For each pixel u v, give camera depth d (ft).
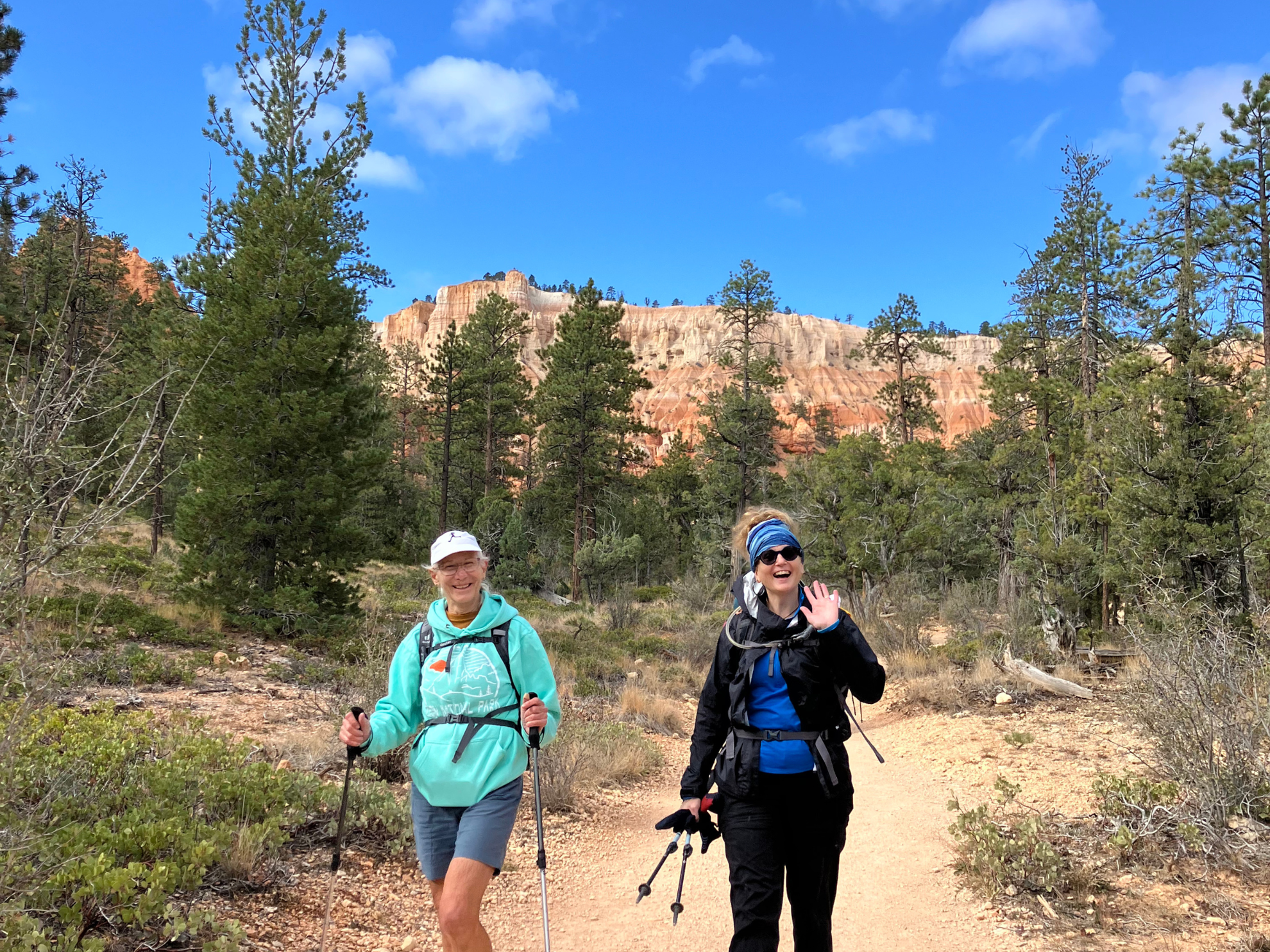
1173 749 18.69
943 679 39.55
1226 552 38.47
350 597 47.78
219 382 46.93
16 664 11.64
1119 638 44.88
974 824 18.78
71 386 11.93
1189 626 20.92
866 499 78.79
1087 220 82.23
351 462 48.39
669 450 194.80
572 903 16.20
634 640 57.57
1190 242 69.56
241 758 17.99
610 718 35.83
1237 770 17.69
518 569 101.96
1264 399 50.24
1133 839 16.46
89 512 11.57
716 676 10.16
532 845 19.34
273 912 13.06
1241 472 39.73
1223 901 14.35
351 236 63.52
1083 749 26.94
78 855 11.95
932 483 84.64
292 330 47.24
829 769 9.43
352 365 66.03
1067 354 91.50
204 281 47.91
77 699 22.75
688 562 143.64
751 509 10.82
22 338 42.19
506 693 10.41
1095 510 46.09
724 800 9.82
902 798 24.31
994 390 102.37
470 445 152.05
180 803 15.08
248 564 46.26
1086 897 15.02
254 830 14.39
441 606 10.93
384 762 21.22
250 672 33.24
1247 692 19.30
